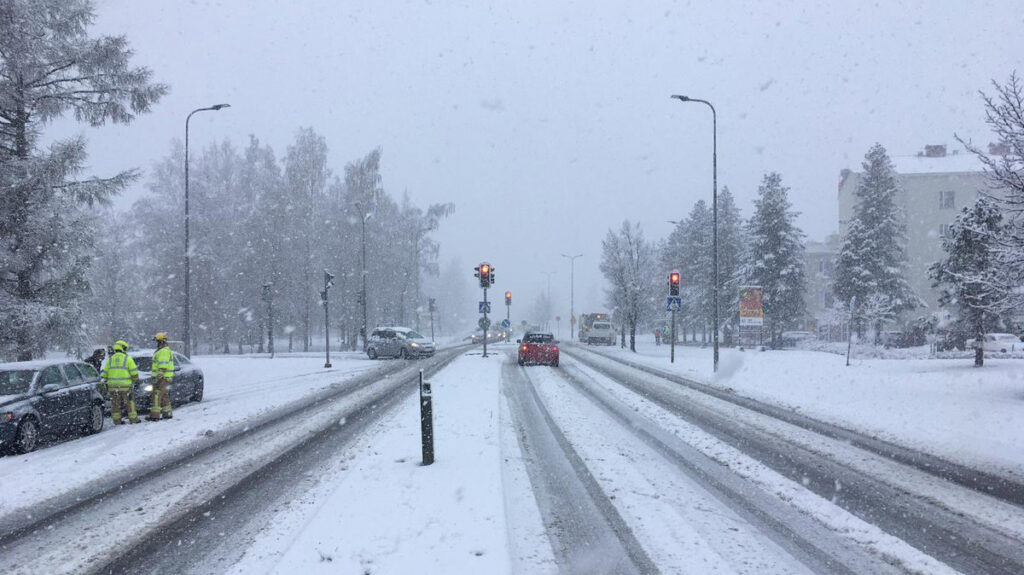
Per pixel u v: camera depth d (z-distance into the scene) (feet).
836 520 20.29
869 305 137.28
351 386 63.31
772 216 157.99
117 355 44.16
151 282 157.58
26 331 60.49
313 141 160.86
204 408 50.01
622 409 45.01
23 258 61.36
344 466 27.68
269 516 21.06
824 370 76.13
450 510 20.27
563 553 17.47
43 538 19.60
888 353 112.78
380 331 113.19
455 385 60.13
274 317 154.61
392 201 191.01
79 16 64.59
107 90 65.62
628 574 16.03
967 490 23.80
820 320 172.14
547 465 27.76
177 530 19.98
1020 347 107.55
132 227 165.78
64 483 26.40
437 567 15.70
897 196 176.96
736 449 31.19
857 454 30.12
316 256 162.50
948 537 18.71
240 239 159.94
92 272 69.05
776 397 51.85
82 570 16.96
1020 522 20.07
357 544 17.34
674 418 40.88
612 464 27.96
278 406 49.21
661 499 22.63
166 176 161.99
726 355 112.06
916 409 43.86
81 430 39.50
